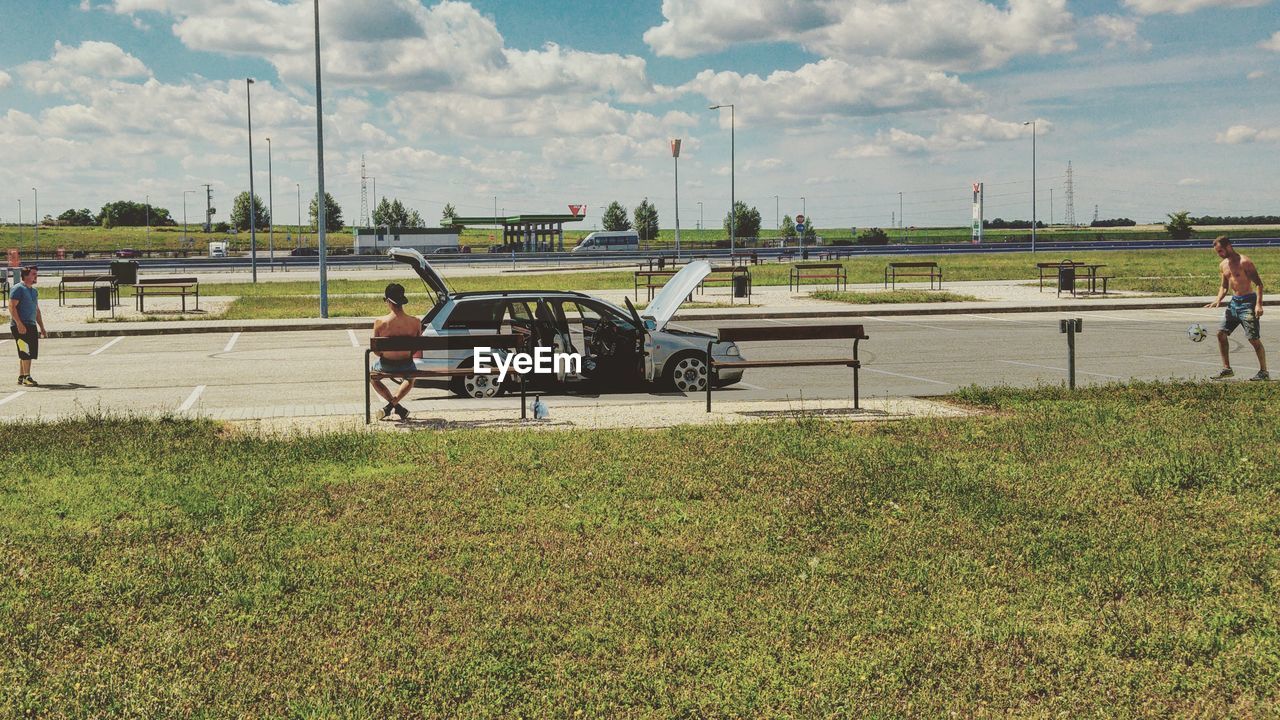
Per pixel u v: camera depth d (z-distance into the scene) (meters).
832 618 5.06
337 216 181.25
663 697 4.24
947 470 8.04
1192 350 17.66
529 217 85.12
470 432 9.96
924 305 28.28
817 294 33.88
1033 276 45.16
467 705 4.20
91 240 141.00
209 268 67.94
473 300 13.44
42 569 5.90
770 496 7.37
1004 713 4.12
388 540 6.44
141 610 5.27
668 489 7.55
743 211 135.88
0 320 25.53
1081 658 4.59
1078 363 16.08
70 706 4.22
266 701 4.28
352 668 4.57
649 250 84.44
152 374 15.92
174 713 4.14
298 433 9.80
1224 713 4.11
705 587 5.52
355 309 29.64
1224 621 4.96
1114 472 7.97
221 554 6.08
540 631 4.94
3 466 8.48
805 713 4.11
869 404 11.88
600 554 6.10
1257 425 9.79
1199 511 6.91
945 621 5.03
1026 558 5.97
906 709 4.16
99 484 7.84
